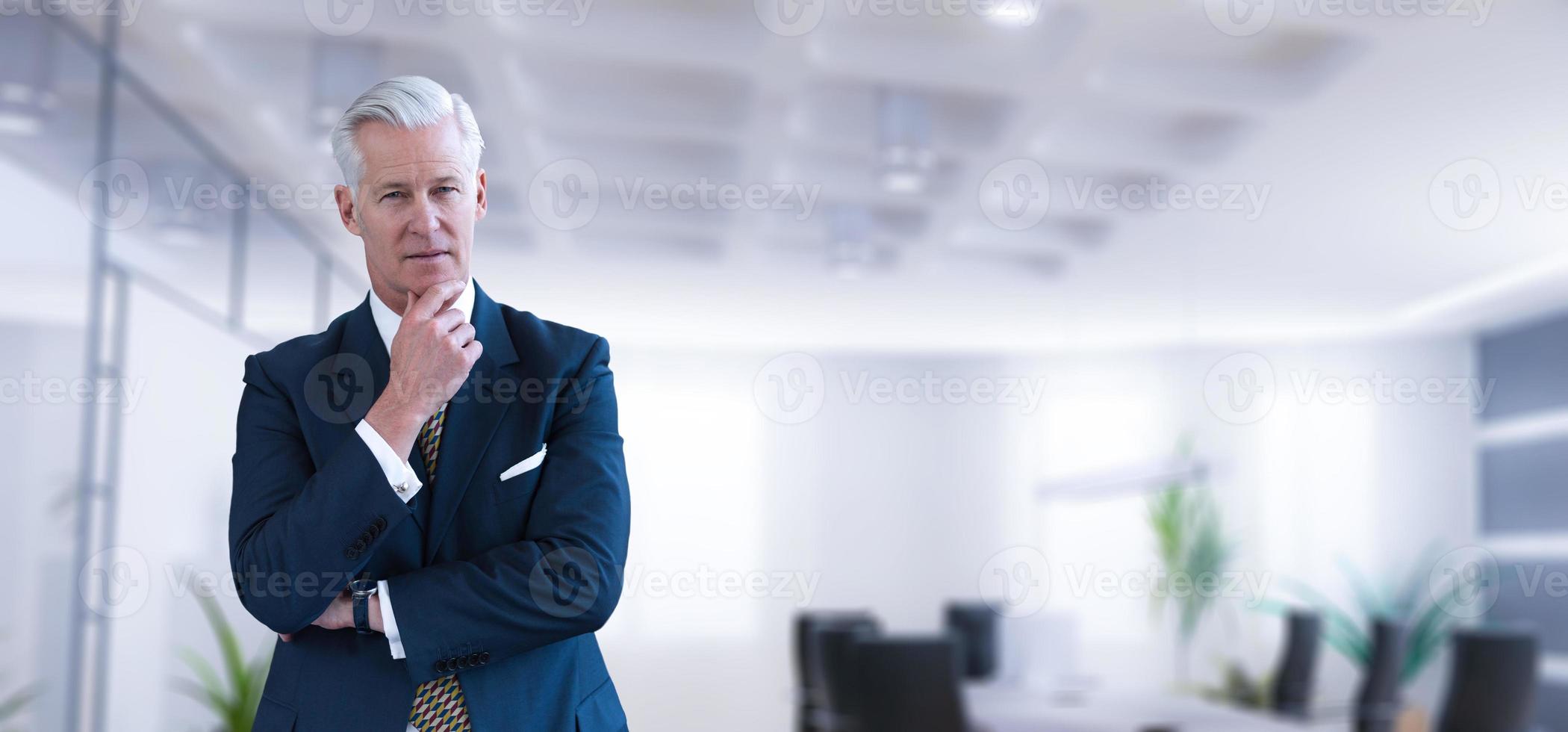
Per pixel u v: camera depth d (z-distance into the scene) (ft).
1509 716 16.51
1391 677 18.62
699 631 26.32
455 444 3.78
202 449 12.62
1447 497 25.12
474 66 10.91
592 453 3.90
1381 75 11.25
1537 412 23.30
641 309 22.85
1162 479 17.19
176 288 11.85
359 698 3.58
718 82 12.26
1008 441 27.14
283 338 15.10
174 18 9.93
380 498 3.44
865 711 13.79
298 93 11.42
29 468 9.15
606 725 3.93
